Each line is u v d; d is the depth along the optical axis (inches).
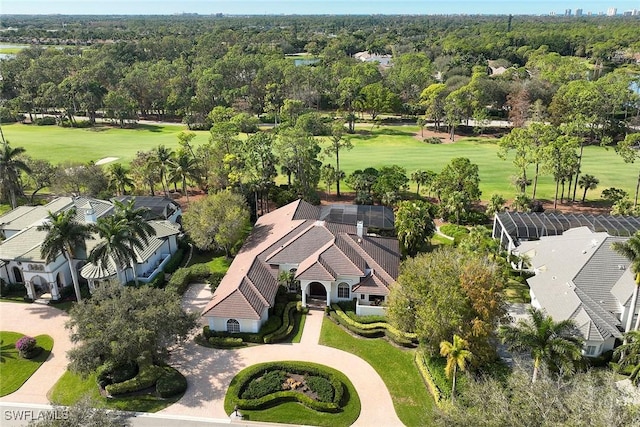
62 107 6673.2
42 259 2229.3
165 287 2380.7
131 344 1685.5
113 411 1514.5
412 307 1878.7
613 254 2217.0
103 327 1750.7
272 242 2507.4
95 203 2920.8
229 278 2304.4
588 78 7391.7
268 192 3412.9
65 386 1811.0
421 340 1892.2
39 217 2765.7
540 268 2406.5
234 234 2659.9
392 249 2541.8
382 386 1803.6
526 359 1886.1
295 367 1855.3
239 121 5241.1
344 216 2960.1
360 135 5841.5
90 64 7554.1
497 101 6412.4
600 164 4493.1
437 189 3417.8
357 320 2150.6
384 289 2217.0
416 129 6181.1
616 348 1806.1
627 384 1754.4
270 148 3614.7
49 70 7214.6
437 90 6058.1
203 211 2677.2
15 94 7209.6
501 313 1804.9
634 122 5600.4
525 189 3826.3
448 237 3031.5
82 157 4697.3
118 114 6279.5
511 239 2743.6
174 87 6909.5
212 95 6550.2
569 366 1497.3
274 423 1630.2
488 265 1979.6
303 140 3440.0
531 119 5713.6
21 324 2187.5
